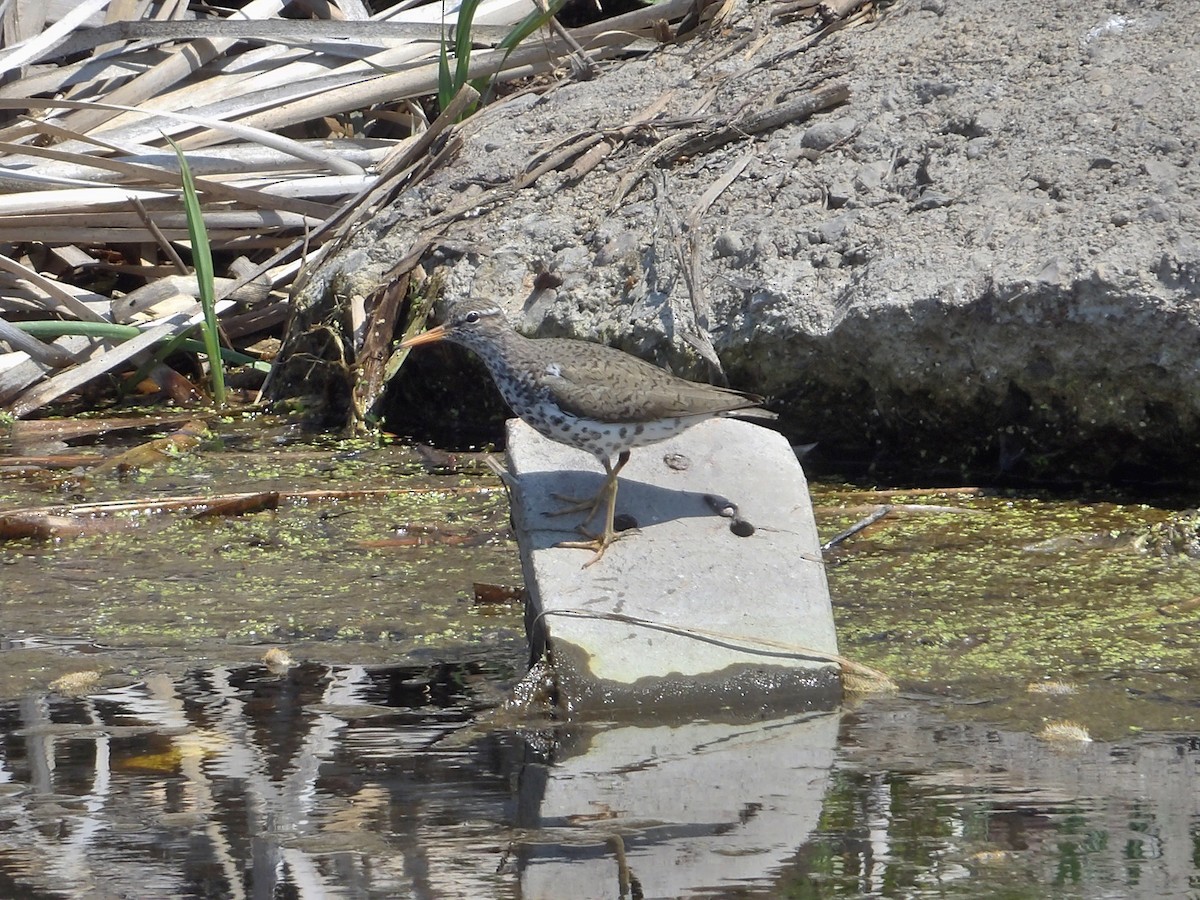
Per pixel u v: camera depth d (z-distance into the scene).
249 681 9.19
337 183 17.06
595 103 16.70
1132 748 7.97
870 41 15.77
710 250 14.13
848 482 13.30
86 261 17.48
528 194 15.71
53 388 15.78
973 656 9.43
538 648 8.93
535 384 9.35
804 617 8.93
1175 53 13.98
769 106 15.33
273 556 11.78
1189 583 10.60
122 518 12.52
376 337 15.38
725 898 6.36
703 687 8.59
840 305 13.12
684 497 9.69
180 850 6.91
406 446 14.93
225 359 16.75
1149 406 12.20
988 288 12.38
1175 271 11.91
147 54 17.98
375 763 7.89
